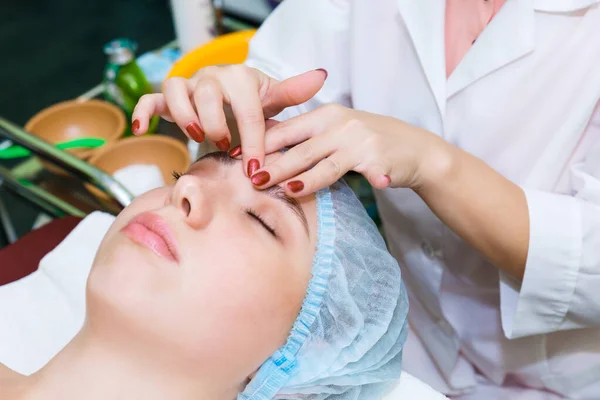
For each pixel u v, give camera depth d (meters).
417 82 0.92
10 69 2.48
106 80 1.45
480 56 0.82
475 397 1.08
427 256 1.03
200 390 0.73
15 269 1.13
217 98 0.69
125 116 1.44
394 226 1.08
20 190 1.30
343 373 0.75
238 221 0.72
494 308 0.98
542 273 0.77
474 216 0.76
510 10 0.80
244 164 0.71
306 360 0.74
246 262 0.70
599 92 0.77
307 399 0.78
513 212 0.75
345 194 0.83
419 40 0.88
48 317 1.00
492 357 1.02
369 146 0.68
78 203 1.29
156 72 1.50
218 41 1.37
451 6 0.89
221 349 0.69
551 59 0.80
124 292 0.67
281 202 0.74
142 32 2.68
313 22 1.01
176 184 0.75
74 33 2.69
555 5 0.77
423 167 0.73
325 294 0.74
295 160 0.67
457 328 1.04
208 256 0.69
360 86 0.97
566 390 1.00
